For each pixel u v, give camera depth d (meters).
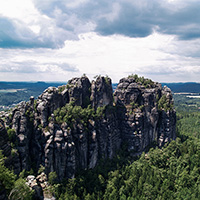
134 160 143.62
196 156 141.25
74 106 129.75
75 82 141.12
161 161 139.62
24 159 95.25
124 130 155.75
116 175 114.44
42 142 103.00
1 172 47.28
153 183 115.00
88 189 103.75
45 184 90.94
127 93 163.38
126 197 105.38
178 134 197.50
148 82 186.75
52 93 116.25
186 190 112.56
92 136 122.94
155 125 166.75
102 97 144.75
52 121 106.69
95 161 125.44
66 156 104.12
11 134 93.50
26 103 114.19
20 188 57.31
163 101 177.88
